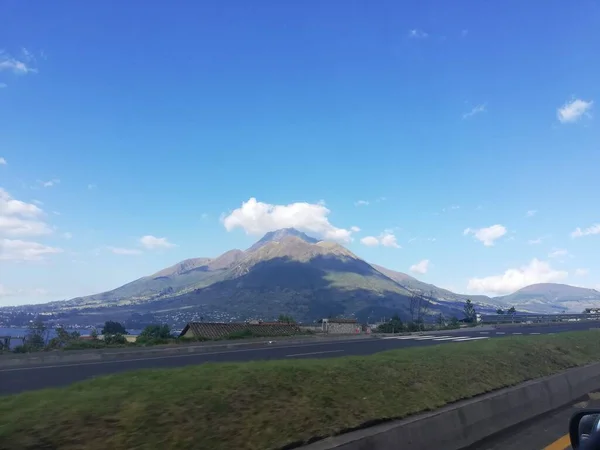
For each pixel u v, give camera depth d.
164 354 22.62
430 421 7.38
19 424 5.03
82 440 4.99
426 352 12.17
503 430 8.84
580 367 13.70
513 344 14.40
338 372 8.35
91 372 15.27
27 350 25.95
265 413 6.29
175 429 5.50
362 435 6.40
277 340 30.47
